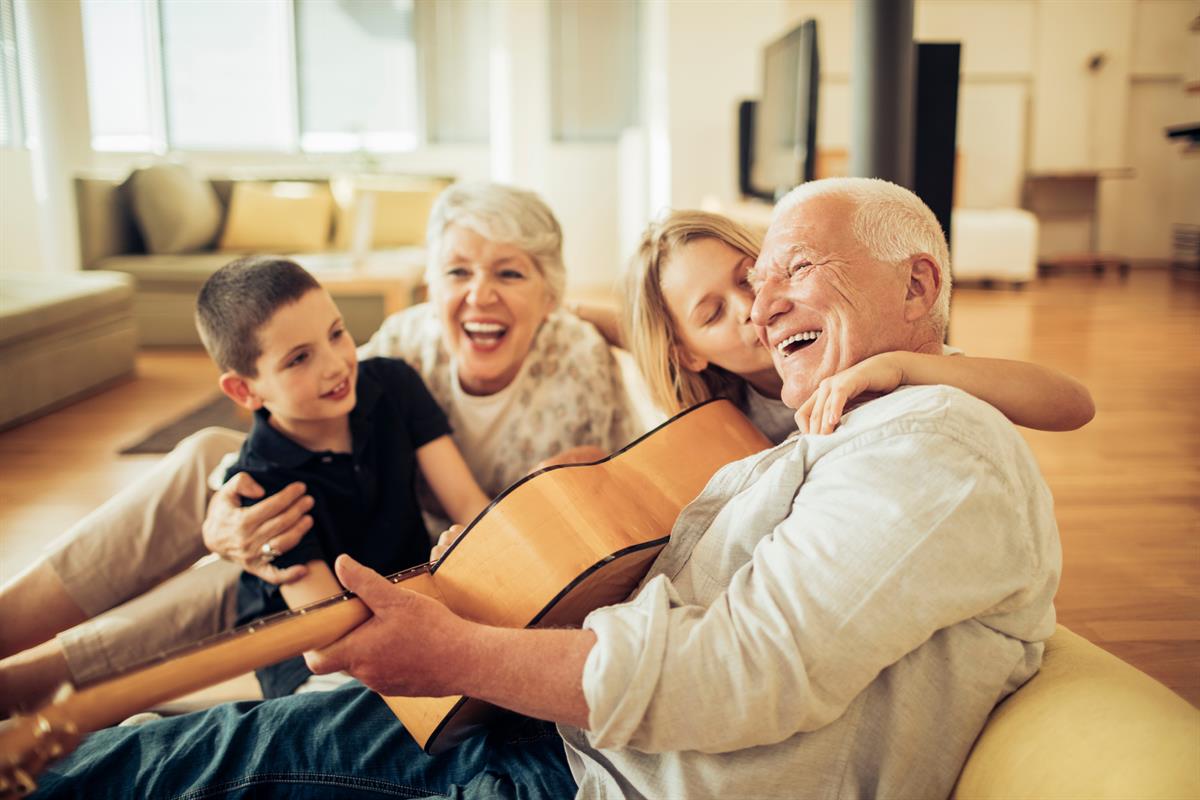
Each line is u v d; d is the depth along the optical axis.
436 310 1.61
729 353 1.27
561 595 0.92
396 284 4.27
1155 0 6.60
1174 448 2.41
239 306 1.30
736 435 1.18
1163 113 6.58
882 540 0.77
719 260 1.26
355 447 1.41
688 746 0.78
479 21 7.70
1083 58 7.67
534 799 0.95
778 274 0.97
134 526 1.41
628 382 1.90
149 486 1.44
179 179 5.64
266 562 1.29
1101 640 1.45
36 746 0.66
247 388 1.37
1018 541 0.80
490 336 1.59
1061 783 0.75
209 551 1.44
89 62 5.60
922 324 0.97
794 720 0.77
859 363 0.91
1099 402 2.83
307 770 1.02
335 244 6.36
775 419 1.35
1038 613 0.87
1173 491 2.13
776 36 6.29
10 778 0.65
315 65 7.61
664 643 0.77
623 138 7.74
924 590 0.76
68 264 4.96
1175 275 6.21
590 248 8.12
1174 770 0.70
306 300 1.33
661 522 1.04
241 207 6.02
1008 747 0.81
